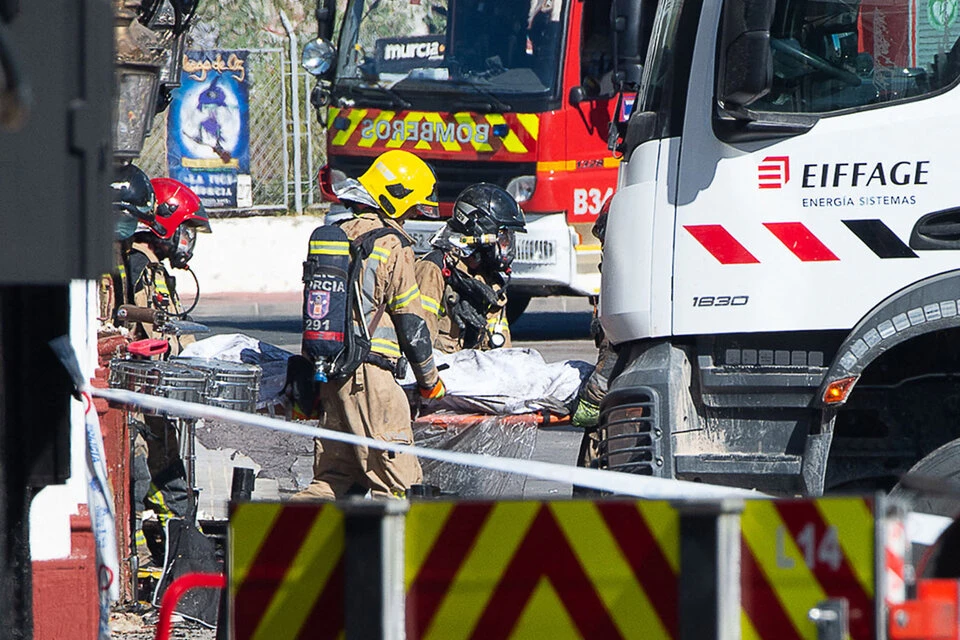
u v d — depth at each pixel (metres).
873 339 19.92
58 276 10.68
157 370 24.11
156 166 74.56
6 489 13.83
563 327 60.59
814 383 20.50
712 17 20.83
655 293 21.22
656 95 21.64
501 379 26.47
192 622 23.61
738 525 10.48
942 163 19.88
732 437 21.05
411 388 26.20
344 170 52.16
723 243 20.75
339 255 24.16
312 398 24.91
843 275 20.19
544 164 48.91
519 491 26.47
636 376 21.28
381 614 11.04
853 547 10.31
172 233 30.67
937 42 20.14
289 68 76.19
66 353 13.98
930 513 17.03
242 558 11.67
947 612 10.38
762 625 10.52
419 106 50.81
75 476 20.06
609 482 13.30
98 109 10.76
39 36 10.57
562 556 10.88
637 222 21.45
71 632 19.70
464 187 49.97
